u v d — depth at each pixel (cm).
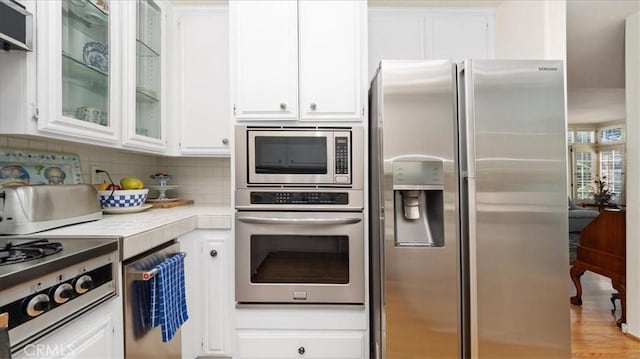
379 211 153
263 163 165
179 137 203
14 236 109
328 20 169
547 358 144
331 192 165
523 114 143
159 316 122
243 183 166
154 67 187
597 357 188
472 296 144
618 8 203
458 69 149
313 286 163
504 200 143
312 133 164
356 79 168
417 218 155
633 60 205
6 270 71
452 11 206
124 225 132
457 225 146
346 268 163
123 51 152
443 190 146
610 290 290
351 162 164
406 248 146
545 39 171
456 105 148
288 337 165
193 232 170
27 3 105
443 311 146
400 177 146
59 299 80
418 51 205
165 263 128
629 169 208
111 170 189
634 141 205
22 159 134
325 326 164
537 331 145
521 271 144
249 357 165
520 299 144
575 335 212
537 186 143
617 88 335
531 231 143
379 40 206
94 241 103
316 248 164
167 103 194
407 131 146
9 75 105
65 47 123
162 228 133
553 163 143
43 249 90
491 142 143
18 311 70
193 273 169
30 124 107
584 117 534
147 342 122
